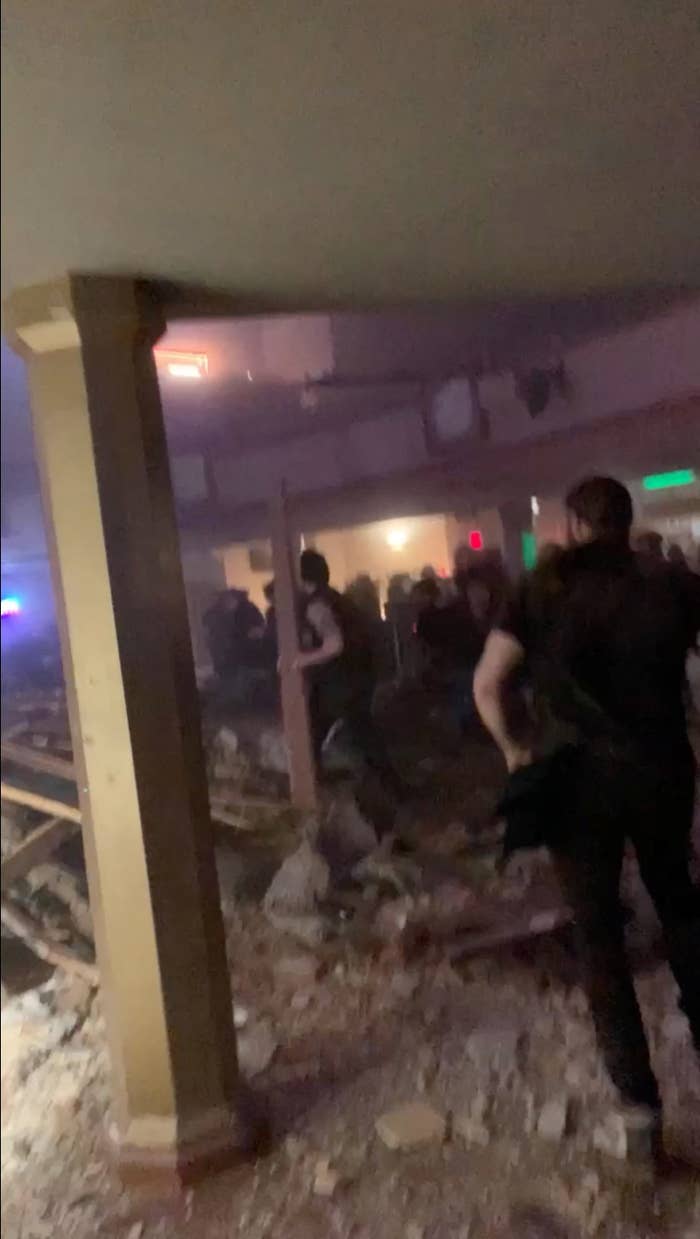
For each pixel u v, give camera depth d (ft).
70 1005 10.35
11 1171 8.00
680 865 7.63
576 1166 7.38
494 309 8.43
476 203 6.63
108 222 6.12
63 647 7.39
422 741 10.36
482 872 10.04
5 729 10.51
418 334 8.75
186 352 8.71
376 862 10.33
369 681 10.28
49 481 7.03
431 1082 8.41
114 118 5.29
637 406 7.81
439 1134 7.75
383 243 7.02
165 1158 7.57
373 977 9.68
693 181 6.82
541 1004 9.10
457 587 9.48
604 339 7.95
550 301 8.24
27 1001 10.56
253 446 9.64
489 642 7.86
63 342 6.80
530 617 7.70
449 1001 9.31
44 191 5.65
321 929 10.04
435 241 7.11
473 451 8.96
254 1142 7.93
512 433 8.68
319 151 5.81
